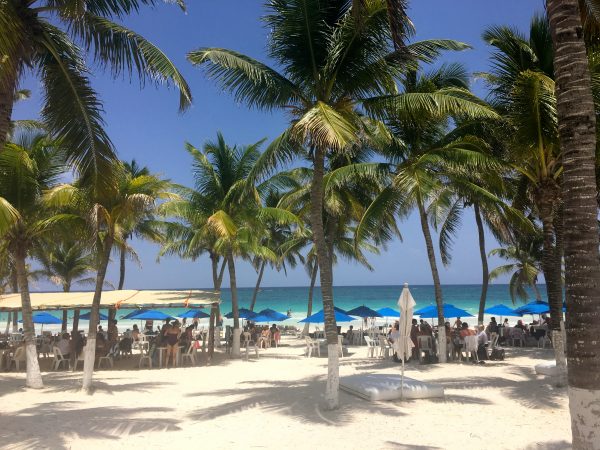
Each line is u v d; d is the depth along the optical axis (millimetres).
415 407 9266
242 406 9758
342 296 121938
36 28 7695
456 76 16359
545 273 11688
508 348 21625
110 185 9328
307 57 9570
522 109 10547
